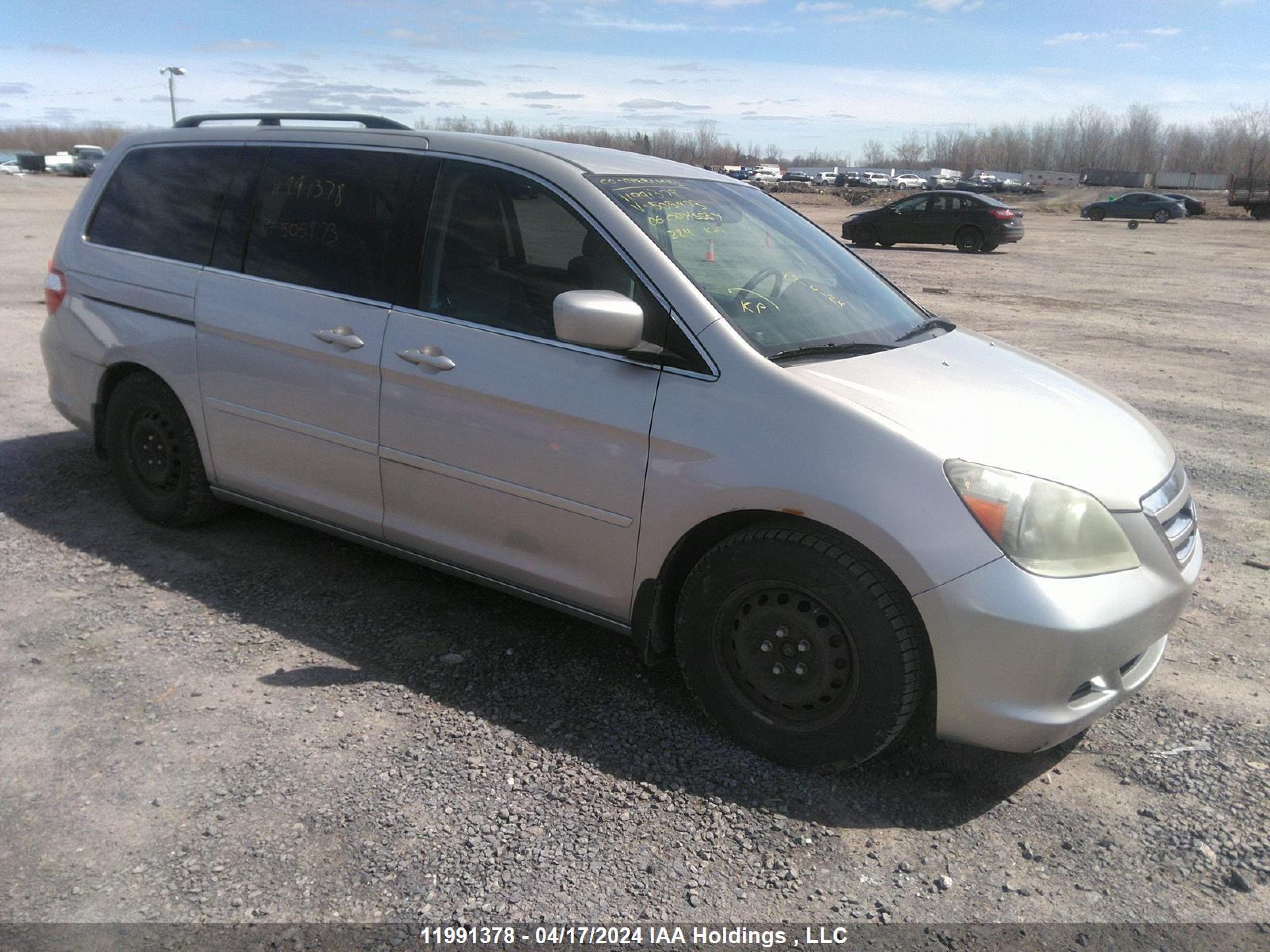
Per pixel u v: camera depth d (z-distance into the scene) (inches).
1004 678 98.3
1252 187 1760.6
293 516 152.0
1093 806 106.7
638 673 130.9
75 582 148.9
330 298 138.6
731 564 109.3
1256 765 114.9
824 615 105.0
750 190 156.4
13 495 184.4
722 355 109.7
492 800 102.5
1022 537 97.7
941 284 626.8
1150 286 650.8
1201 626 152.2
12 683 120.3
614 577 118.6
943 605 97.7
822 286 135.0
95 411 172.2
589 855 95.2
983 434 104.7
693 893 90.9
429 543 134.6
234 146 156.7
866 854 97.6
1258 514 205.5
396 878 90.5
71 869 89.9
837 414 103.3
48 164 2417.6
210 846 93.5
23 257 588.7
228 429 152.9
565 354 118.2
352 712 117.6
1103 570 100.5
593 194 121.6
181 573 153.9
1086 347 404.8
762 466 104.6
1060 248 996.6
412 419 130.2
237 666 126.8
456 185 131.8
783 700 109.5
